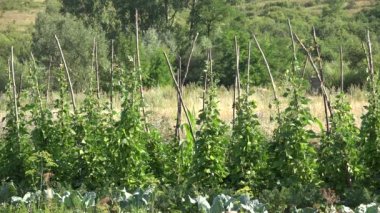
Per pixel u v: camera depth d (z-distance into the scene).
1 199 10.25
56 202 9.60
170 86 28.06
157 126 14.83
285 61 31.08
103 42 43.09
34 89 11.16
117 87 10.48
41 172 10.05
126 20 59.69
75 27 42.97
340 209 9.12
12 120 11.01
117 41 44.59
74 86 26.83
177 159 10.88
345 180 9.95
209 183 10.07
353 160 9.95
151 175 10.58
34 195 9.77
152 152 10.98
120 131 10.25
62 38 42.25
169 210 9.47
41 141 10.94
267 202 9.30
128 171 10.29
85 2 61.12
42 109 11.11
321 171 10.09
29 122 11.06
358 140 9.95
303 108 9.88
